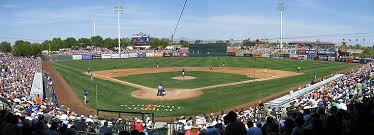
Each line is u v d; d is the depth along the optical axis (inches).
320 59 4407.0
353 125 396.2
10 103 1132.5
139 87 2197.3
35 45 6092.5
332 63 3939.5
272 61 4192.9
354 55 4968.0
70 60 4734.3
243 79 2561.5
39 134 433.4
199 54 5152.6
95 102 1742.1
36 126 458.3
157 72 3065.9
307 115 553.6
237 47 7155.5
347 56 4633.4
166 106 1632.6
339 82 1772.9
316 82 2169.0
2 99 1136.8
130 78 2655.0
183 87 2185.0
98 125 838.5
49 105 1341.0
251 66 3585.1
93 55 4977.9
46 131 432.5
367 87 1283.2
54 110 1204.5
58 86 2295.8
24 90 1699.1
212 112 1513.3
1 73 2532.0
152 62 4190.5
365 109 401.7
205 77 2682.1
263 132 474.3
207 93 1968.5
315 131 382.3
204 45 5118.1
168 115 1461.6
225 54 5073.8
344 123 418.9
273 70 3193.9
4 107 962.7
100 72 3117.6
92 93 2004.2
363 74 2005.4
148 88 2151.8
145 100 1771.7
